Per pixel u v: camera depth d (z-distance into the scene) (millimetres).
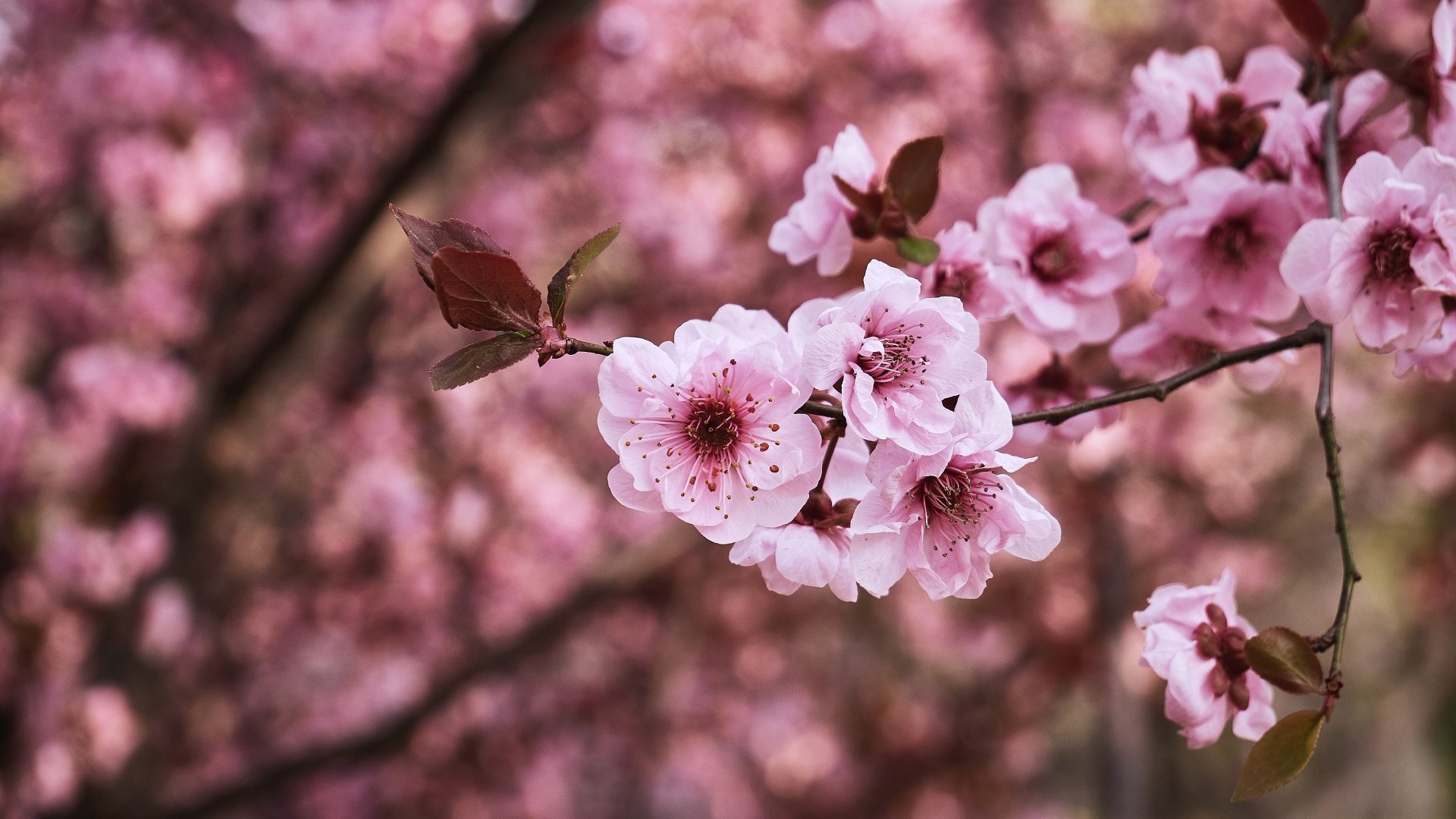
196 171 4270
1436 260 1161
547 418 6141
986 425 1016
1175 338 1576
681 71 5824
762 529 1076
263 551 4430
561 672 5758
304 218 4996
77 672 3887
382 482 5039
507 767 5637
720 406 1007
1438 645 8062
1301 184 1430
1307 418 6219
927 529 1059
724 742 6648
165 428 4289
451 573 5418
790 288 5559
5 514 4438
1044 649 5688
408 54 4844
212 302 4305
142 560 3842
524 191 5625
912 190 1331
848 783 6672
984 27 5980
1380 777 8570
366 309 3918
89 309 5074
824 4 5961
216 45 4500
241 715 5082
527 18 3424
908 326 1018
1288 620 7688
